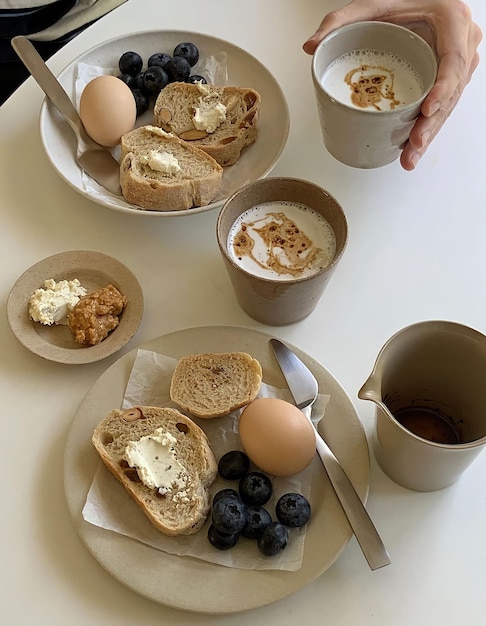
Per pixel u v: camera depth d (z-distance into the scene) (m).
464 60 1.00
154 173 0.98
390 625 0.70
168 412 0.79
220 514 0.70
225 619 0.70
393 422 0.66
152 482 0.74
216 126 1.05
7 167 1.06
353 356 0.88
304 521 0.72
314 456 0.78
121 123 1.02
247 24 1.22
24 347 0.89
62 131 1.06
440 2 1.05
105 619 0.70
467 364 0.73
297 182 0.87
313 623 0.70
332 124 0.92
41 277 0.92
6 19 1.34
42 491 0.78
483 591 0.72
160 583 0.69
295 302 0.83
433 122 0.93
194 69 1.14
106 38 1.20
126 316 0.89
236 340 0.86
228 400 0.81
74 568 0.73
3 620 0.70
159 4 1.25
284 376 0.83
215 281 0.95
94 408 0.81
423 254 0.97
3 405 0.84
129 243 0.99
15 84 1.53
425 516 0.76
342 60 0.98
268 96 1.11
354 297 0.93
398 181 1.04
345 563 0.73
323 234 0.89
